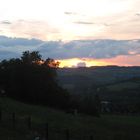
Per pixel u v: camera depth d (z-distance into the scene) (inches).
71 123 2289.6
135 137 1872.5
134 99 6407.5
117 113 5492.1
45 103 3745.1
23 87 3673.7
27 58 3811.5
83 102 3897.6
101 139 1685.5
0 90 3548.2
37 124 1815.9
